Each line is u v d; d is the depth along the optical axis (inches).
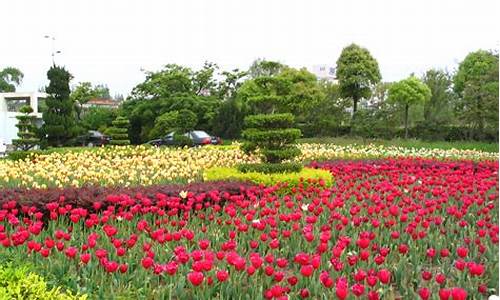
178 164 600.4
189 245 256.5
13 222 262.4
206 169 555.8
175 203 305.7
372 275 192.5
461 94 1398.9
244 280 202.2
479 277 211.3
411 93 1311.5
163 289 186.1
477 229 305.7
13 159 816.9
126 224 297.0
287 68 1417.3
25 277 163.9
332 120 1416.1
